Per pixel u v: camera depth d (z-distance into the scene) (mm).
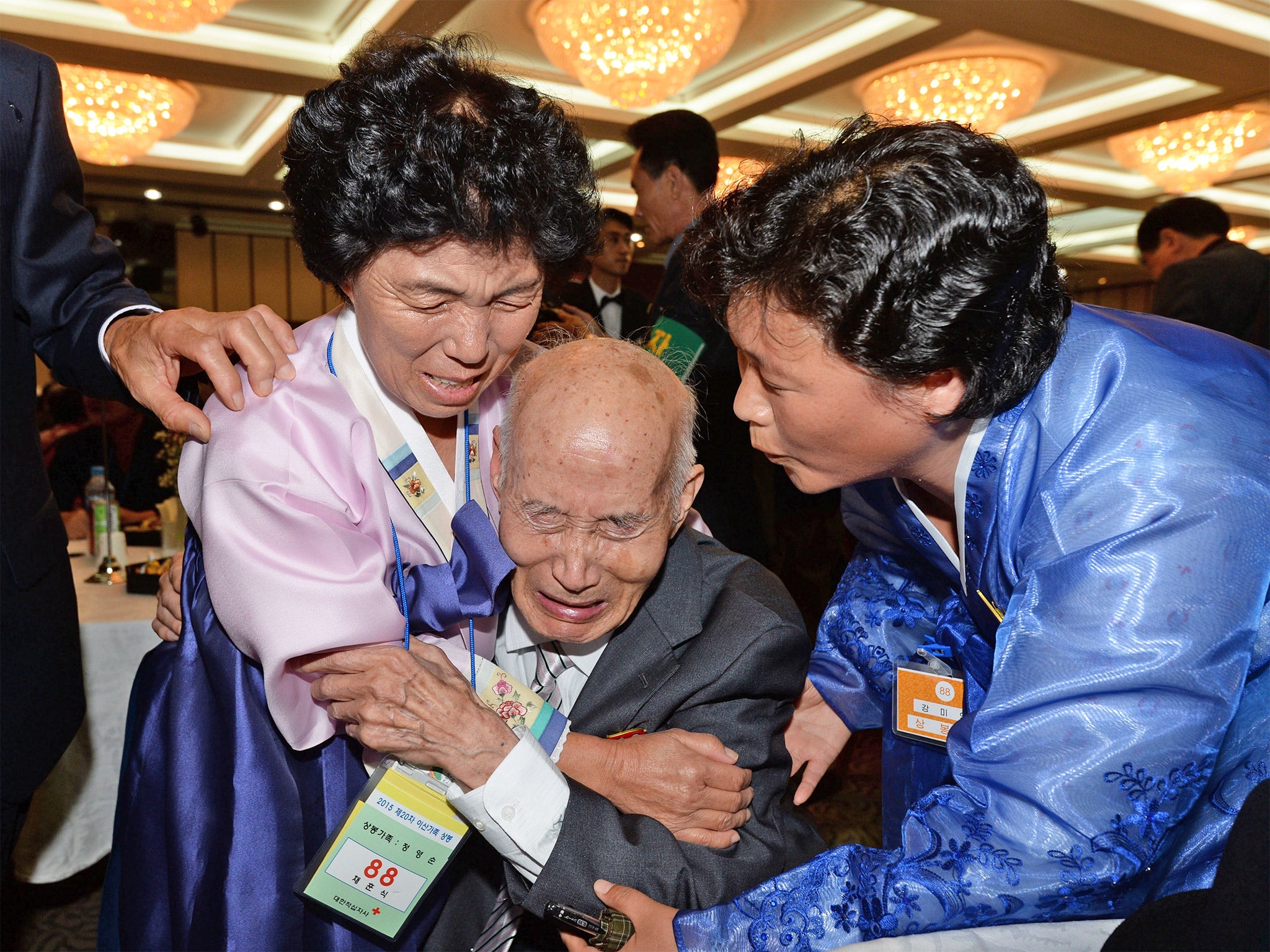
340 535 1093
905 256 894
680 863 1113
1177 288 4113
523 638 1312
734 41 6465
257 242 11539
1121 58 5945
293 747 1132
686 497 1223
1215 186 10031
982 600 1203
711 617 1293
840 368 958
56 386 4160
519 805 1071
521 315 1075
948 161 922
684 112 3129
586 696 1253
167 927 1200
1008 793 938
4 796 1213
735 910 1000
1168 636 910
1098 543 956
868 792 3170
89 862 2236
